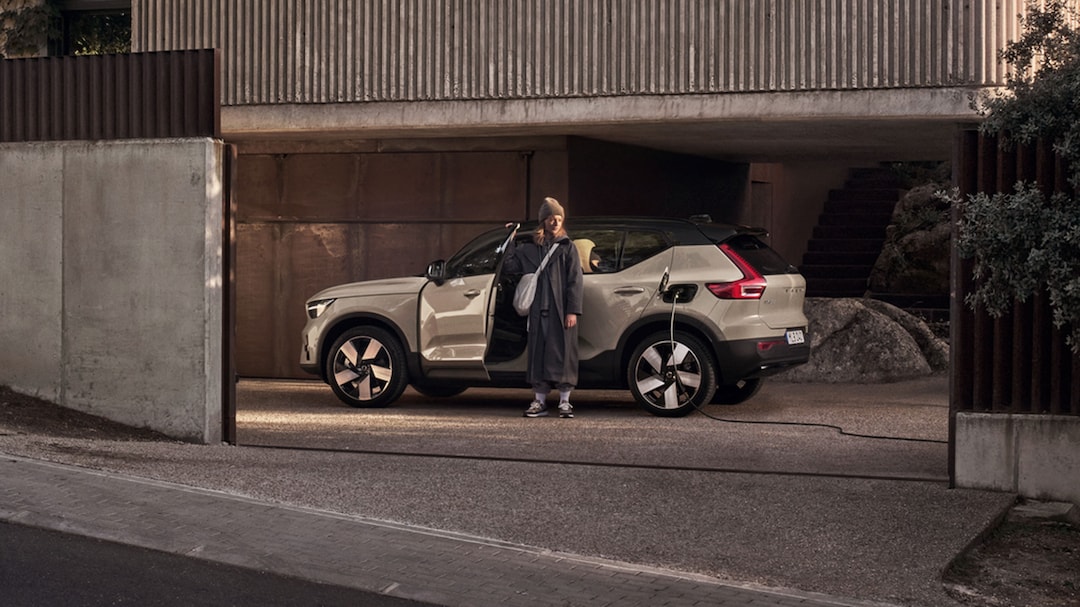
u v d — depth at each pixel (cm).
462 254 1198
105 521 648
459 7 1365
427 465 831
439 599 561
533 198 1472
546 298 1118
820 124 1315
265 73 1420
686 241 1140
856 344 1473
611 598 566
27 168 947
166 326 912
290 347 1568
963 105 1221
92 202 930
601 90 1322
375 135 1479
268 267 1575
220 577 580
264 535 639
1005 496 762
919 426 1076
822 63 1259
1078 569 645
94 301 930
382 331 1204
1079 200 687
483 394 1355
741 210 1877
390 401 1205
